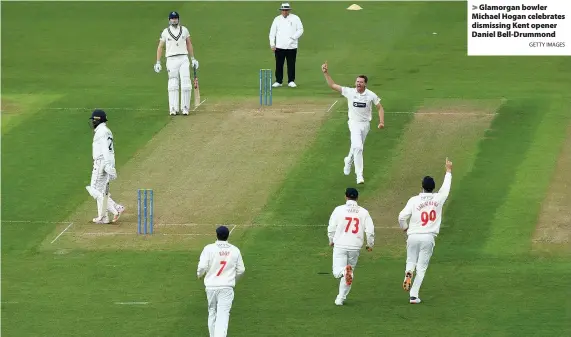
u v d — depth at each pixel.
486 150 113.75
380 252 93.44
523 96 131.62
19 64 149.88
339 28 163.88
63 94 135.62
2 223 100.81
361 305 83.12
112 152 99.44
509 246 93.81
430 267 90.12
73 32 164.75
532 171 108.31
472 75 141.50
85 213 102.88
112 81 141.62
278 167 110.94
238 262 75.12
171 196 105.44
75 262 92.50
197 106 129.12
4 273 90.50
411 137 117.88
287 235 96.75
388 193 104.44
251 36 161.12
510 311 81.50
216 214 101.38
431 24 165.62
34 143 119.19
